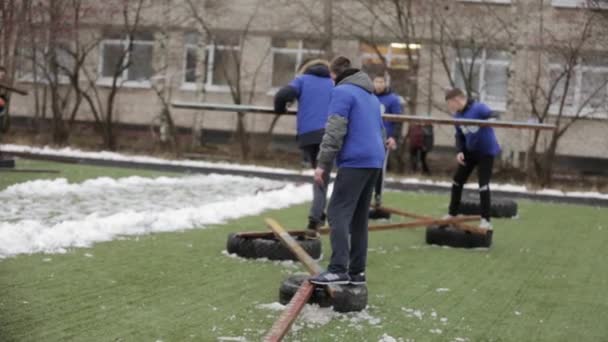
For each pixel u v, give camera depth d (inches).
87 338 216.4
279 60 1186.0
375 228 419.8
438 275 333.7
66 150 970.1
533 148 925.8
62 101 1059.3
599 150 1047.0
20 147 944.9
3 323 224.1
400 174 930.7
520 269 358.0
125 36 1182.3
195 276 303.3
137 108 1230.3
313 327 239.9
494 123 362.6
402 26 996.6
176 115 1216.2
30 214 429.4
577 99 1016.2
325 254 370.6
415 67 992.2
